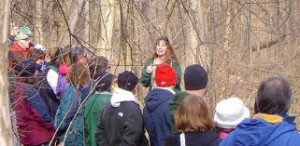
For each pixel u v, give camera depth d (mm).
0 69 3459
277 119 4051
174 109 5641
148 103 5930
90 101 6578
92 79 6457
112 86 6664
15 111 6855
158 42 7465
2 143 3426
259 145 4016
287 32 17188
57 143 7191
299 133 4148
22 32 7570
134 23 11578
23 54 7445
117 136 6121
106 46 11188
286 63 15961
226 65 13430
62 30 8352
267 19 15164
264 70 14969
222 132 5102
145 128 6172
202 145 4918
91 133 6648
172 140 5039
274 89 4078
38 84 6969
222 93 12273
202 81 5652
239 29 15906
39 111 7133
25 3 7398
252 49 16781
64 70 7250
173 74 5941
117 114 6082
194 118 4938
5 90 3465
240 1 13086
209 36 13547
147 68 7363
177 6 10828
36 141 7160
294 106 13469
